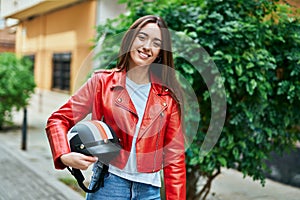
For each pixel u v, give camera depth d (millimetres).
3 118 10109
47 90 14516
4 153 7434
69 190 5191
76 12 12164
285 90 3428
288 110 3619
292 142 3924
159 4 3898
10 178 5719
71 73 12398
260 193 5492
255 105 3475
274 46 3562
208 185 4047
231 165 3729
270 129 3590
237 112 3516
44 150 7918
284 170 5984
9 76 9688
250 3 3537
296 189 5723
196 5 3725
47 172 6145
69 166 1827
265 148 3775
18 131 10203
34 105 15086
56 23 13930
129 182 1965
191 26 3488
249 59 3303
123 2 4168
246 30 3348
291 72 3406
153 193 2021
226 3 3535
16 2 15250
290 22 3508
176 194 2020
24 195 4969
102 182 1960
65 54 13055
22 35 18219
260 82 3379
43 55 15188
